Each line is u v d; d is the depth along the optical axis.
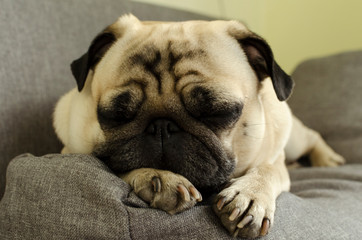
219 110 0.34
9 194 0.34
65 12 0.56
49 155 0.36
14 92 0.50
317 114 0.77
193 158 0.34
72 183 0.32
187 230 0.30
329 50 1.04
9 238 0.32
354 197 0.46
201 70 0.36
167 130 0.34
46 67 0.53
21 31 0.51
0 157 0.48
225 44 0.39
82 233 0.30
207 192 0.36
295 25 1.11
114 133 0.35
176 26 0.40
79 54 0.57
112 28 0.40
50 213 0.31
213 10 0.98
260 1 1.16
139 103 0.35
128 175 0.34
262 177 0.37
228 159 0.36
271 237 0.32
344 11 1.00
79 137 0.39
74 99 0.42
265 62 0.40
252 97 0.39
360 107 0.73
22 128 0.50
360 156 0.68
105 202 0.30
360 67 0.78
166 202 0.31
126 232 0.30
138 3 0.67
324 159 0.68
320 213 0.37
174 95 0.35
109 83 0.37
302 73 0.85
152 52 0.37
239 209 0.31
